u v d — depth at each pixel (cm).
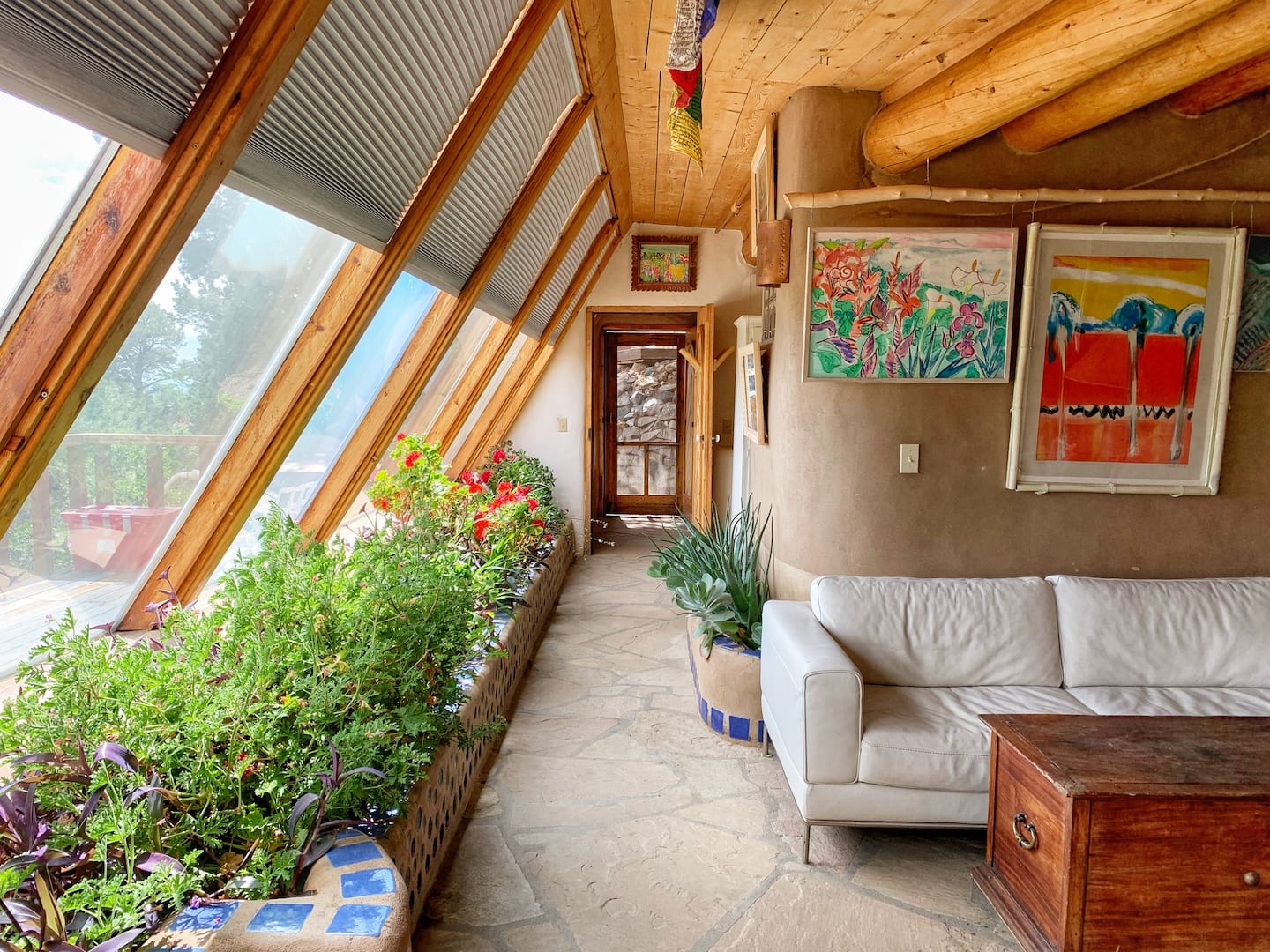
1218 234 283
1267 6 205
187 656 156
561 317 556
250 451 206
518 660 353
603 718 319
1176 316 287
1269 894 167
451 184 217
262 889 130
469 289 291
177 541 206
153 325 161
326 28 141
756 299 575
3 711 138
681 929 192
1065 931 166
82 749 122
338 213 177
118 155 119
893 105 284
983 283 287
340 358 210
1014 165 287
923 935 191
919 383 292
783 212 312
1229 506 296
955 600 269
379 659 168
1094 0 205
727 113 331
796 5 233
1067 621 269
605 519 851
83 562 179
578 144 337
